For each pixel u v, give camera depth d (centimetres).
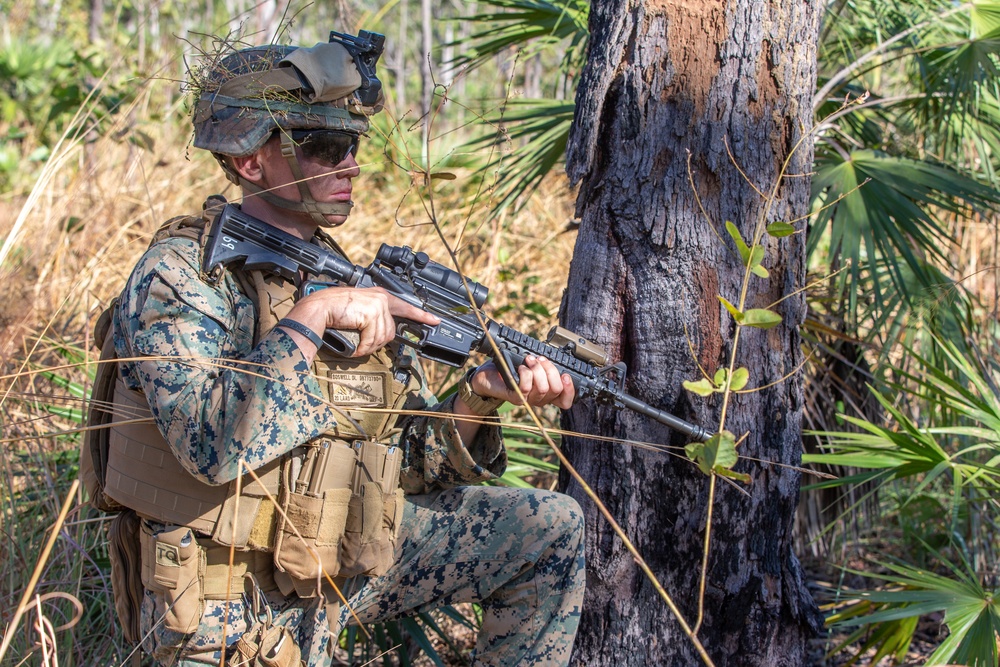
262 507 178
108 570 261
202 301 173
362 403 188
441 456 200
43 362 334
